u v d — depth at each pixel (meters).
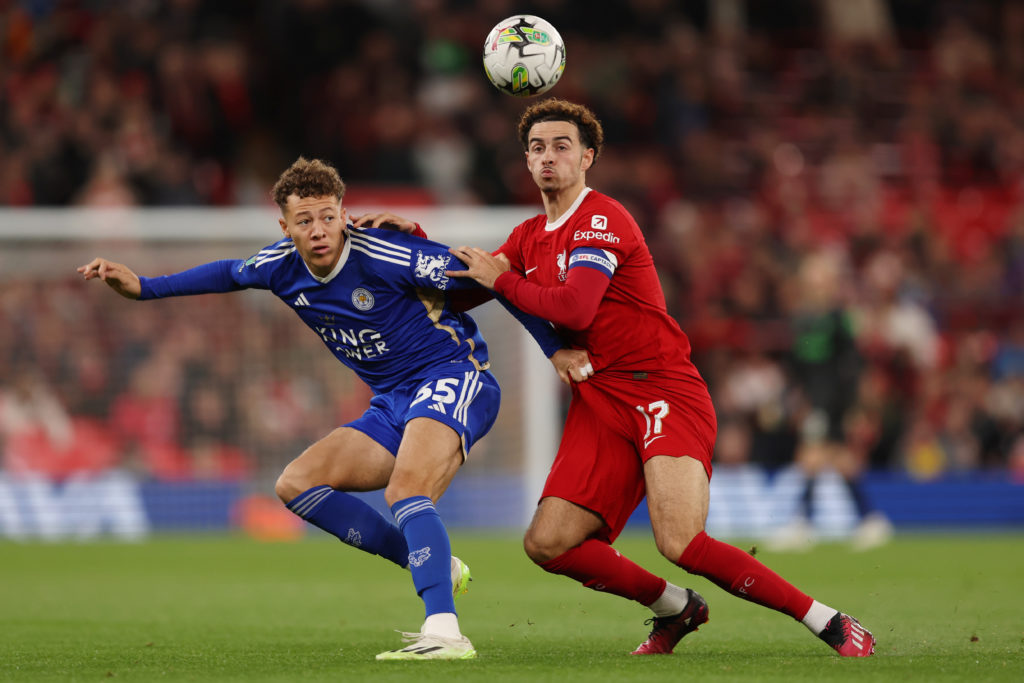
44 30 64.81
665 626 18.14
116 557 39.81
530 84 19.38
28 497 48.97
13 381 49.97
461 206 64.56
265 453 51.59
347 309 18.41
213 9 66.94
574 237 17.78
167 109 63.16
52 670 15.97
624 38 72.25
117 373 50.91
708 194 69.19
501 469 51.06
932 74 79.00
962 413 58.16
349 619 23.62
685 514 16.94
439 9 70.00
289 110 66.69
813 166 72.81
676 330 18.06
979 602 26.00
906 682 14.25
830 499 52.28
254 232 50.47
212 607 25.95
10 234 48.56
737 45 76.38
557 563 17.80
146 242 50.31
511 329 50.62
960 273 66.94
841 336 43.16
